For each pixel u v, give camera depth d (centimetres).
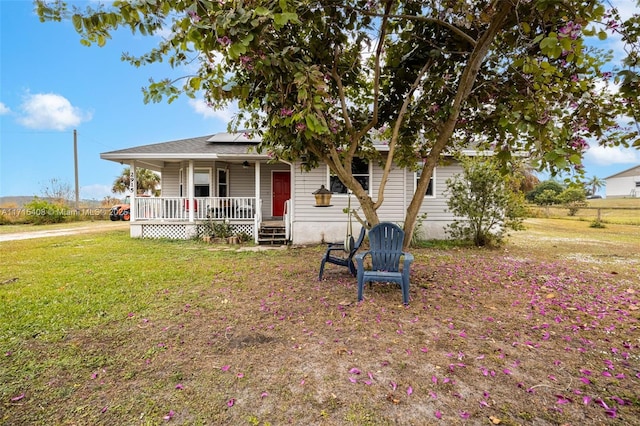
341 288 461
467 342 288
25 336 304
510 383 225
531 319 341
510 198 849
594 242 987
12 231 1433
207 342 293
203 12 238
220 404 207
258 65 300
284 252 820
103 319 347
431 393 214
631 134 297
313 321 339
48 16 239
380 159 581
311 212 989
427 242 956
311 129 298
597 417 190
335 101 466
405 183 996
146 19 264
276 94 342
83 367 251
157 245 934
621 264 641
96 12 244
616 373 236
